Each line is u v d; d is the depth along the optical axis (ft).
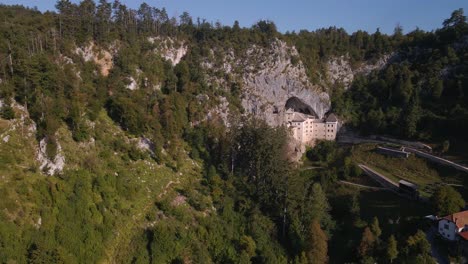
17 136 262.47
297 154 481.87
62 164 266.36
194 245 278.26
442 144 417.49
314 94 544.21
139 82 420.36
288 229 322.14
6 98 274.57
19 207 222.89
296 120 510.99
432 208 322.34
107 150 309.83
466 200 338.54
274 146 387.75
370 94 551.59
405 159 419.13
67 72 344.90
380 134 495.41
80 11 426.51
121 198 283.79
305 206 329.31
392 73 547.08
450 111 451.12
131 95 390.42
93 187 270.67
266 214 342.85
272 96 530.68
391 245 269.03
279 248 307.17
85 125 305.73
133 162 325.01
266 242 309.63
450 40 557.74
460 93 468.34
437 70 513.04
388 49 599.57
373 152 452.76
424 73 526.16
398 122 481.46
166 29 519.19
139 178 312.29
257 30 572.10
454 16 573.33
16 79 286.87
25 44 331.77
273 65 531.91
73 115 295.07
